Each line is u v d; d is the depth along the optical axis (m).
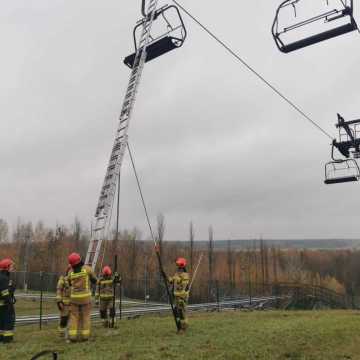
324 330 11.78
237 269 77.50
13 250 66.25
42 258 61.19
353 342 10.46
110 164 11.73
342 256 115.31
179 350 8.59
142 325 12.84
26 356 8.06
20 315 18.92
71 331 9.49
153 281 39.88
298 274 87.50
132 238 62.03
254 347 9.11
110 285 12.37
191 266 61.88
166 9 13.35
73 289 9.64
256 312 20.19
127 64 14.26
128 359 7.78
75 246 63.62
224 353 8.42
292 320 14.87
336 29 10.74
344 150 19.95
